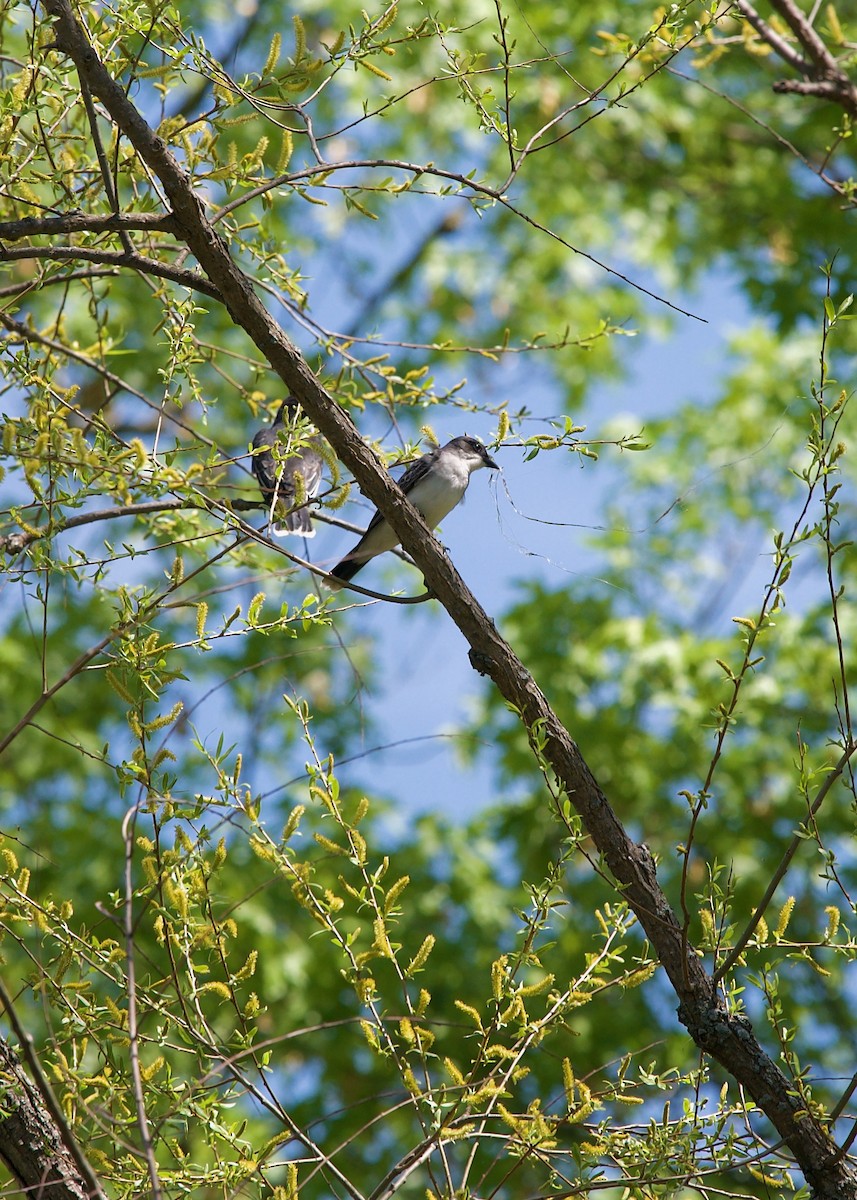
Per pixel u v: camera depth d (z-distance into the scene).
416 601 7.03
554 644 19.72
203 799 5.83
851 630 18.52
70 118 8.55
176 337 7.18
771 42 9.97
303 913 16.67
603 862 6.87
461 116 20.67
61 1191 5.83
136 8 6.47
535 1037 5.83
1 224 6.65
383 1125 15.81
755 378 21.77
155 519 9.05
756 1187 8.11
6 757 18.05
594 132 21.88
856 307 20.41
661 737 18.70
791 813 17.84
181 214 6.67
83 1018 5.64
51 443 6.17
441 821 18.47
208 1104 5.53
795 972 17.41
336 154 20.70
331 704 19.61
